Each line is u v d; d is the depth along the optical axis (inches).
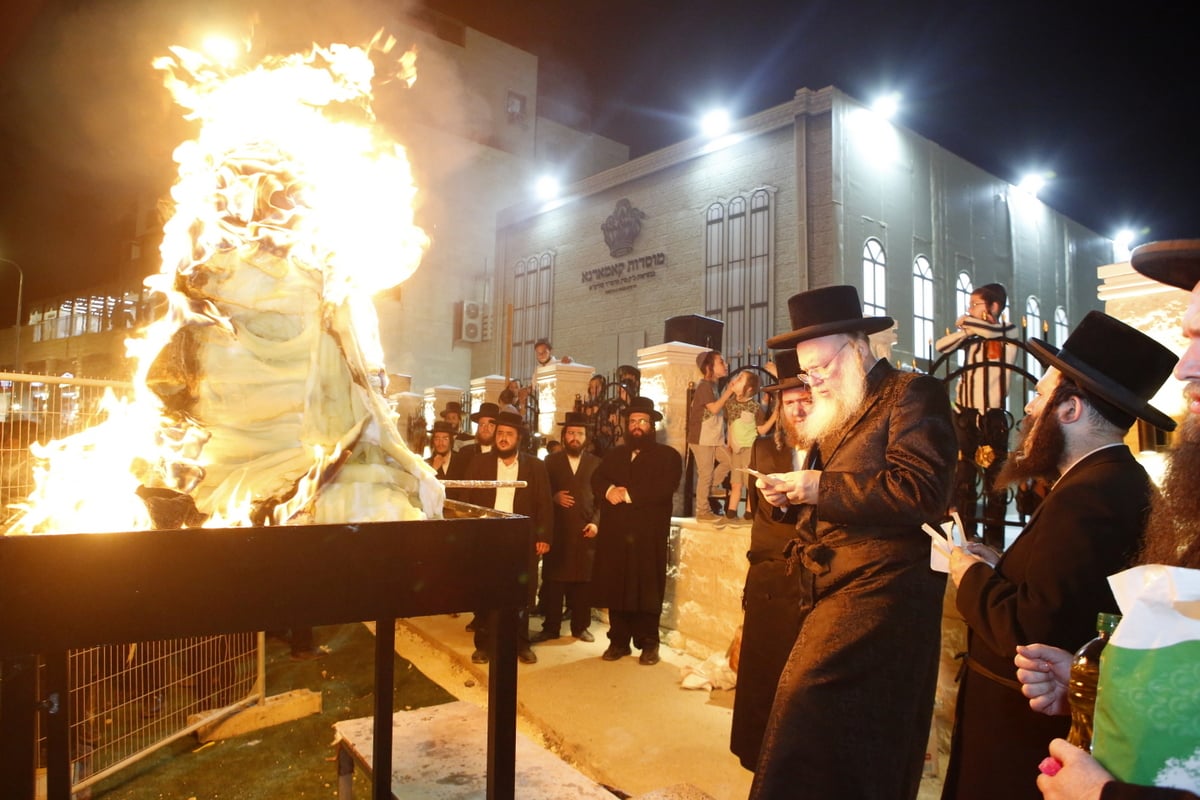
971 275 694.5
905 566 77.2
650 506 197.0
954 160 690.2
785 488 81.9
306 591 49.3
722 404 245.3
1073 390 68.9
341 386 64.7
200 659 149.6
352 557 50.8
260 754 142.7
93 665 129.2
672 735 149.4
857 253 571.5
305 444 61.9
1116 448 66.1
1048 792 36.2
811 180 572.7
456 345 839.1
